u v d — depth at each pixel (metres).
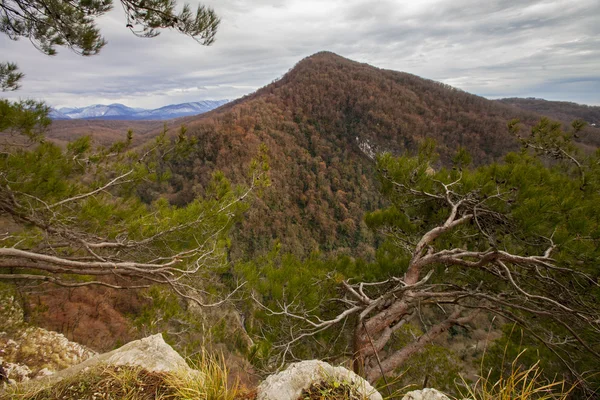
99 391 1.38
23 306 6.02
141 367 1.52
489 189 4.41
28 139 3.40
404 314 4.58
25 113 3.18
